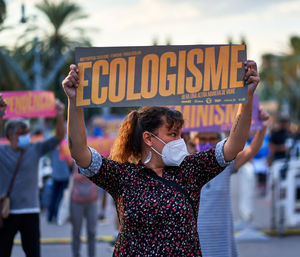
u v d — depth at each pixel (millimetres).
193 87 3953
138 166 4020
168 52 3977
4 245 7305
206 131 6305
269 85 75188
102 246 11781
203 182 4055
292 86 73062
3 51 26094
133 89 3975
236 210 14805
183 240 3773
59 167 14508
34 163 7574
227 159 4008
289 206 12617
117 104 3959
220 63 3938
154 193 3857
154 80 3977
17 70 27891
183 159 4039
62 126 7867
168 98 3963
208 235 6012
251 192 12680
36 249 7414
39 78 32719
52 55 35719
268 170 17953
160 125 4035
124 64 3977
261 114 6293
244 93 3896
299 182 13516
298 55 71250
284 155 17672
